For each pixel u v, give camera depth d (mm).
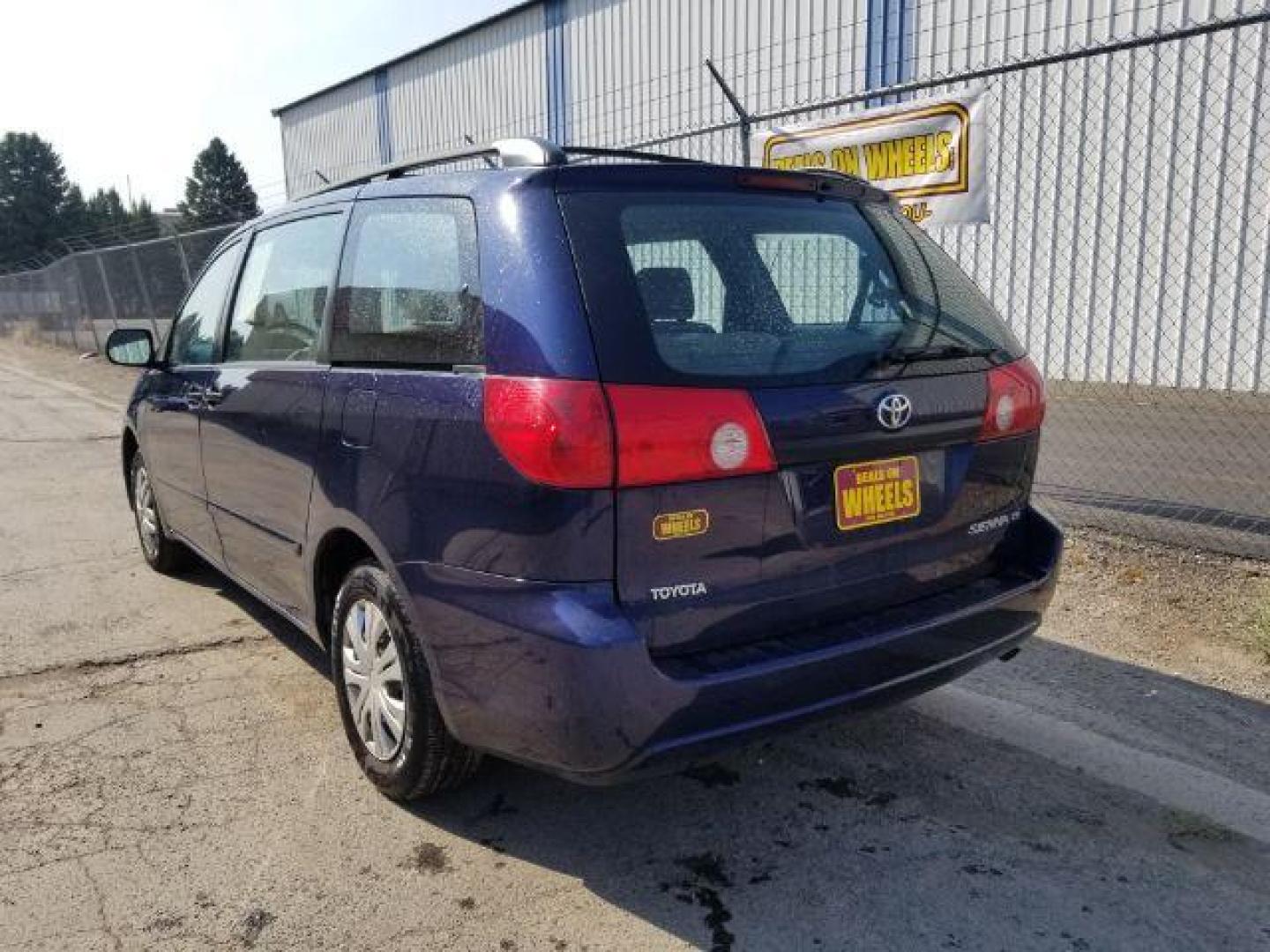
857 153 6453
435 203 2973
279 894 2748
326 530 3236
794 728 2654
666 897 2730
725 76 15039
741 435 2518
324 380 3270
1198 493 6648
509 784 3312
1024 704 3791
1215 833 2969
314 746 3580
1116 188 10945
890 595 2906
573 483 2379
